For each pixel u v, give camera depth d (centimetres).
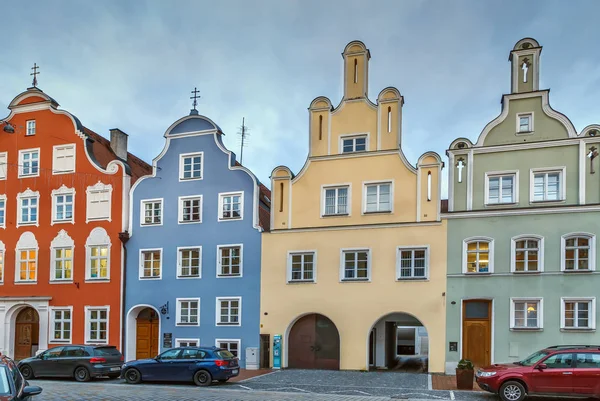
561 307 2195
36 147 3128
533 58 2397
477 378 1684
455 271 2344
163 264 2820
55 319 2955
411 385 1967
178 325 2744
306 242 2588
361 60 2655
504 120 2397
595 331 2147
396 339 3041
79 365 2158
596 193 2223
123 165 2958
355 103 2630
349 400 1625
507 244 2298
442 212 2498
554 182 2302
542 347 2200
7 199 3139
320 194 2609
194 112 2920
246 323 2634
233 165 2800
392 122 2556
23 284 3042
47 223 3048
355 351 2438
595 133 2259
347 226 2527
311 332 2586
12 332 3030
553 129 2328
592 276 2177
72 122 3089
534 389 1577
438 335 2330
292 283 2578
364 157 2566
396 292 2414
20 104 3192
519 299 2250
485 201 2362
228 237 2728
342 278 2505
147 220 2895
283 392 1800
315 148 2653
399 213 2466
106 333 2853
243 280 2669
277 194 2678
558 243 2234
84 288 2927
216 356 2006
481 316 2311
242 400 1611
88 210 2984
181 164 2877
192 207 2827
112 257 2905
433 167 2450
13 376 951
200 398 1653
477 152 2405
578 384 1549
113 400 1606
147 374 2053
